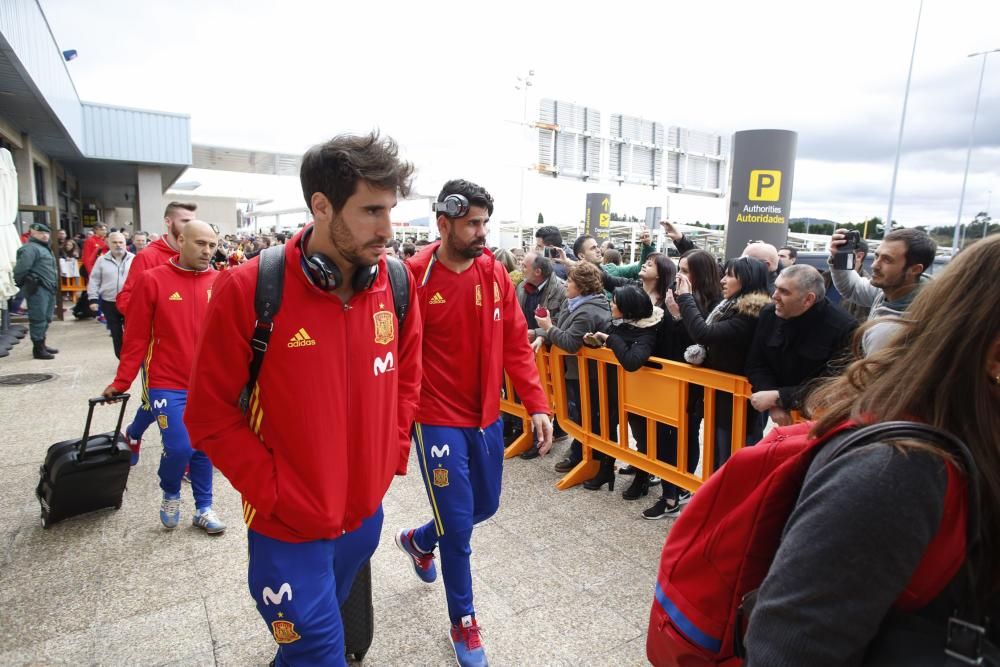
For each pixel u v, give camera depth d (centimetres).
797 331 265
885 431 76
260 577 147
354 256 135
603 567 289
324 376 142
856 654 74
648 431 343
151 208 1627
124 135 1481
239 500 362
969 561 72
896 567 70
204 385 137
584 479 390
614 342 342
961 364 75
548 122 1966
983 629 71
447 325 227
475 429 234
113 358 760
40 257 736
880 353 87
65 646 229
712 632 103
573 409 414
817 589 73
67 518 330
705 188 2383
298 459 142
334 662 151
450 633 228
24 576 276
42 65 796
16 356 765
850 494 73
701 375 309
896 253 275
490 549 305
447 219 223
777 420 266
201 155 2150
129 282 410
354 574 171
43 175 1362
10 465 404
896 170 1639
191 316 307
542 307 435
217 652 227
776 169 970
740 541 98
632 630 242
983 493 73
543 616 251
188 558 294
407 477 397
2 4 563
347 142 130
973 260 77
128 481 386
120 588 267
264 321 134
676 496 343
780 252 594
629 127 2123
